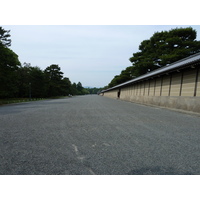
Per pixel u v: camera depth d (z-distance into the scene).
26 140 4.02
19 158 2.89
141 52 46.16
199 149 3.29
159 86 17.66
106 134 4.57
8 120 7.14
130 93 31.56
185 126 5.62
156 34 36.06
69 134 4.60
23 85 47.25
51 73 61.88
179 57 27.36
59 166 2.56
